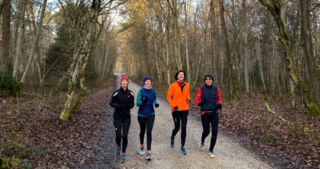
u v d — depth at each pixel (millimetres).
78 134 6336
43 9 11250
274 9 8898
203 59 28328
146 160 4645
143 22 24453
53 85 15492
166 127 7816
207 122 4910
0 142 4332
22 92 11445
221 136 6625
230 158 4777
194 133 6980
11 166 3602
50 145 5004
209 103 4824
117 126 4562
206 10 22766
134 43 34812
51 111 8500
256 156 4898
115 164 4414
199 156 4879
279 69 23328
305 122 7785
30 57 11602
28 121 6492
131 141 6086
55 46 15938
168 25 20938
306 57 8930
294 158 4707
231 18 20188
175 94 4965
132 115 10328
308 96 8883
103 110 11328
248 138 6348
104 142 5930
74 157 4617
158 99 17531
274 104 13891
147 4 22906
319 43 20266
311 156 4723
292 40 14945
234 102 13859
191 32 26141
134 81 45719
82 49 7895
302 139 5844
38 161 4094
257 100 16250
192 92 20859
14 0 11672
